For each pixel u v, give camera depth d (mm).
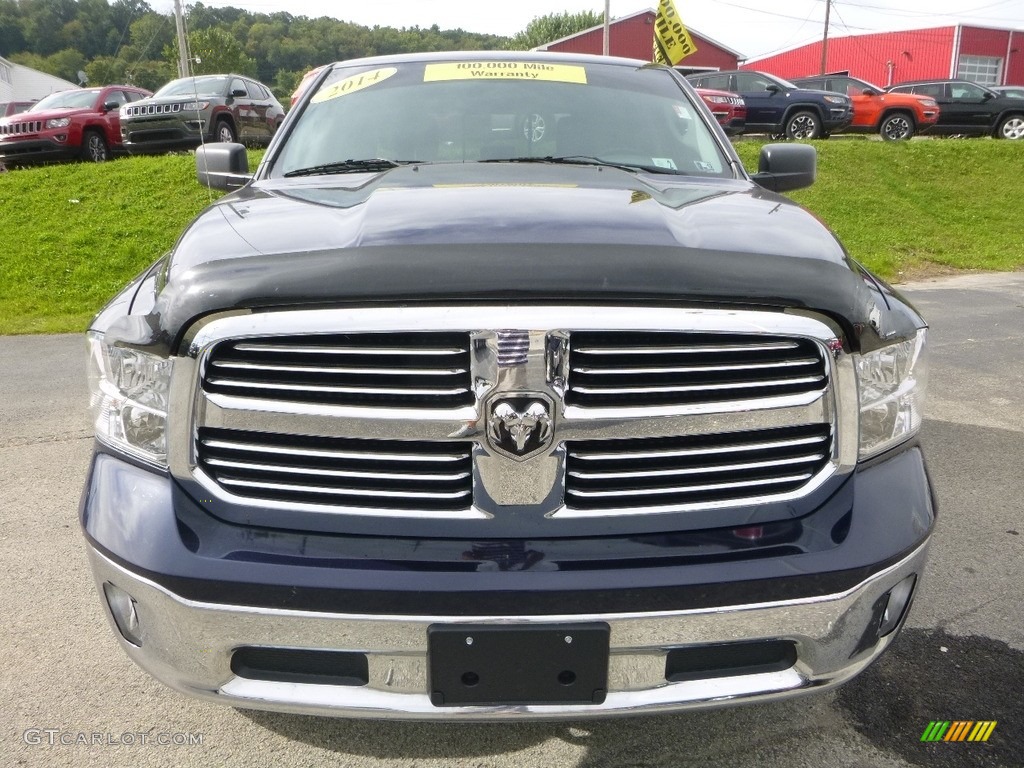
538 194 2021
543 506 1598
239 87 13477
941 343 6246
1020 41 39062
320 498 1633
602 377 1575
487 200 1935
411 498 1615
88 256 9312
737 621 1600
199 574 1573
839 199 12977
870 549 1651
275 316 1549
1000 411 4672
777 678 1688
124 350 1711
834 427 1666
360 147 2824
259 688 1650
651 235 1674
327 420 1588
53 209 10508
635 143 2846
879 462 1788
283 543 1604
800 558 1608
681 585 1557
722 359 1602
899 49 40406
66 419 4621
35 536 3197
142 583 1627
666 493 1637
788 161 2936
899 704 2215
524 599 1543
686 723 2152
